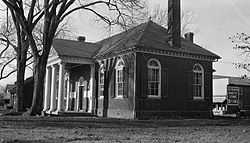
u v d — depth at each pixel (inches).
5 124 690.2
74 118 908.6
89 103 1278.3
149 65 1051.9
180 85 1098.7
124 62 1087.6
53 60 1294.3
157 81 1061.8
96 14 1045.2
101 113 1195.3
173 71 1090.1
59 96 1221.7
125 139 452.8
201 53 1140.5
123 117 1059.3
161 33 1186.6
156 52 1058.7
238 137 501.0
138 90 1021.8
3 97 3511.3
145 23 1277.1
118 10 1035.9
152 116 1030.4
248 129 669.9
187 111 1101.1
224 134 551.8
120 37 1325.0
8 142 408.2
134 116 1003.9
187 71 1119.6
